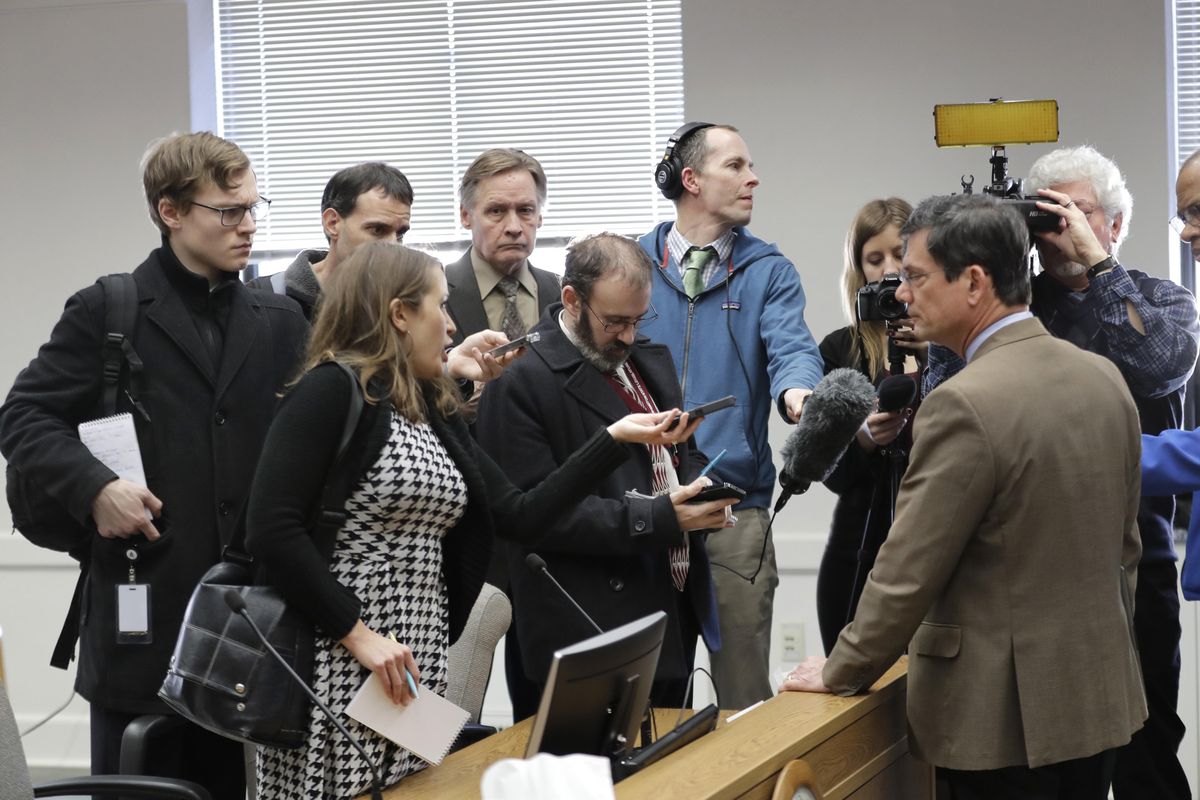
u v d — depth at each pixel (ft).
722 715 7.59
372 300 6.51
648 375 8.65
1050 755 6.59
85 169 15.31
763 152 14.28
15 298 15.43
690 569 8.48
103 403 8.03
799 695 7.23
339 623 6.20
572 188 14.99
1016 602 6.69
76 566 15.12
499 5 15.08
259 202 8.49
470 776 6.56
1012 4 13.75
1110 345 9.00
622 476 8.30
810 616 14.10
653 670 6.17
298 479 6.22
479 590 7.00
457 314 10.57
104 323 8.07
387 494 6.38
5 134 15.43
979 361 6.89
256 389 8.30
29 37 15.37
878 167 14.06
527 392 8.20
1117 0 13.55
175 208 8.18
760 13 14.21
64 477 7.71
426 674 6.69
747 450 10.00
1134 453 7.13
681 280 10.40
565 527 7.84
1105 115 13.62
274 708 6.15
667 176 10.47
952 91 13.91
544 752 5.62
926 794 8.08
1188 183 9.59
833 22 14.07
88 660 8.05
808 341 9.89
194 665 6.25
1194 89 13.84
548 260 15.03
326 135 15.38
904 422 9.02
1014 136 9.05
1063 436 6.69
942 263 6.95
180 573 7.95
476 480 6.88
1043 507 6.63
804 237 14.21
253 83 15.48
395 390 6.48
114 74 15.25
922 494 6.71
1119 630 6.89
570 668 5.46
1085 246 8.98
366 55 15.33
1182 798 9.93
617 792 5.66
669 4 14.78
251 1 15.47
